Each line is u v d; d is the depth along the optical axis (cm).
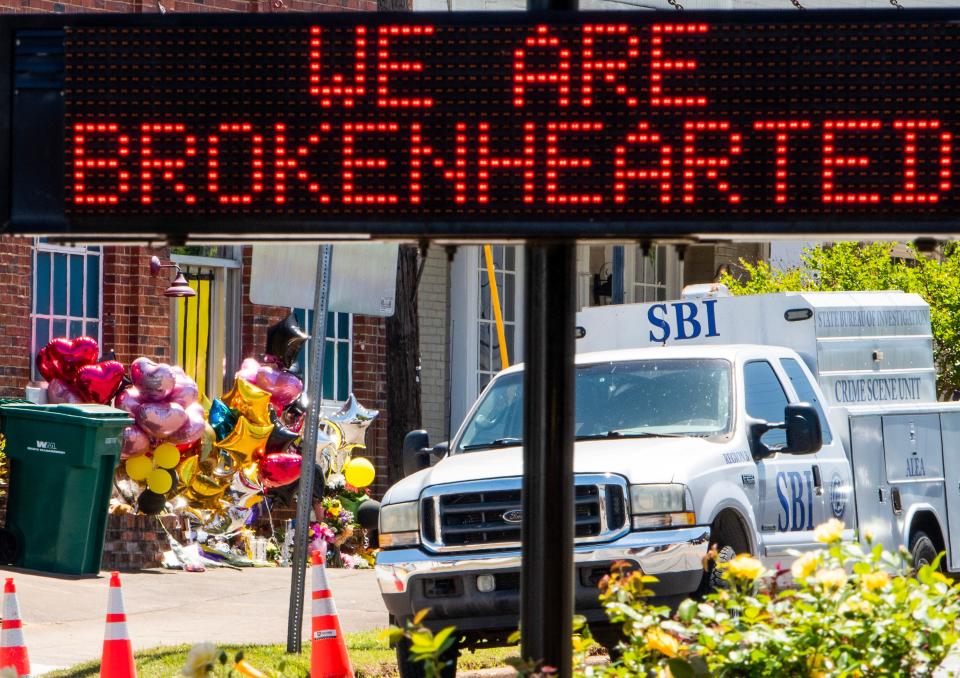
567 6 1966
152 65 1927
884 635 1823
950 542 4378
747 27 1920
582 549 3117
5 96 1920
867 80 1917
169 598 4622
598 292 8400
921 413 4312
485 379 7738
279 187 1920
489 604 3159
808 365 4219
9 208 1920
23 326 5581
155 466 5275
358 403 6494
